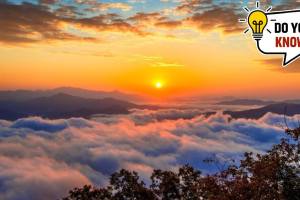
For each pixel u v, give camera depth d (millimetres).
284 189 12148
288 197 12109
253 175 12906
